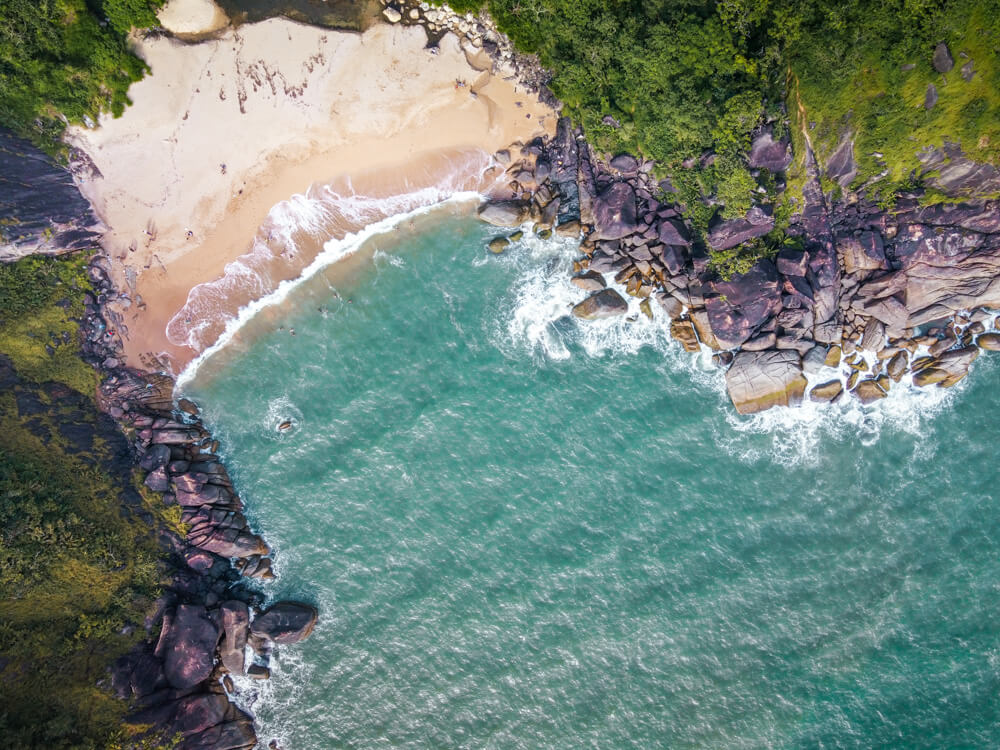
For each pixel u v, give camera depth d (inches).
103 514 1334.9
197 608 1359.5
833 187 1312.7
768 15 1212.5
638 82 1282.0
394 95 1364.4
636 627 1382.9
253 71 1341.0
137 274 1424.7
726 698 1359.5
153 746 1278.3
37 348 1365.7
